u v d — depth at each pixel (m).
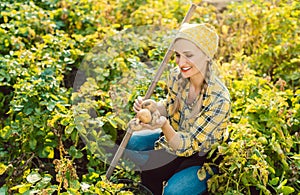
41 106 4.32
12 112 4.38
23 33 5.15
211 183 3.68
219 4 6.87
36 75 4.47
